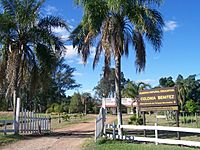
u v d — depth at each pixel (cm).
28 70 2322
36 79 2308
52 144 1684
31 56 2327
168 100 1819
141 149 1416
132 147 1482
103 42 1909
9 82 2252
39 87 2423
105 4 1881
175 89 1802
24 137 1997
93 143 1662
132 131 2488
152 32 1869
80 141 1811
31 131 2302
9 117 4641
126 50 1994
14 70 2238
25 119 2255
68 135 2242
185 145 1584
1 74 2259
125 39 1980
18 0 2222
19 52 2270
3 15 2162
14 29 2230
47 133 2411
